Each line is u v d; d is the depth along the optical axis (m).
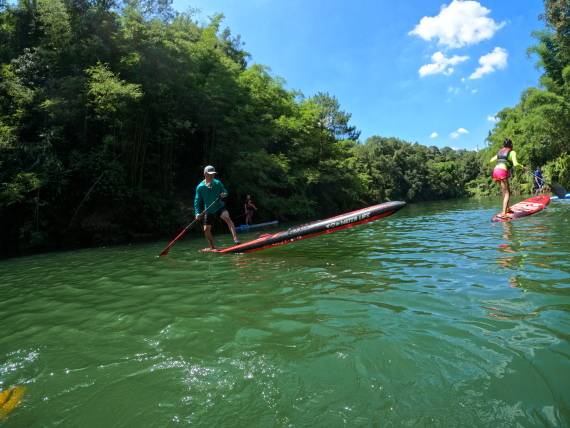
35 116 11.65
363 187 28.14
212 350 2.51
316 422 1.67
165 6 14.88
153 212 12.88
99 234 11.36
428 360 2.17
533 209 9.75
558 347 2.22
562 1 19.28
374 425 1.63
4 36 12.91
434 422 1.63
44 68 12.22
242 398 1.90
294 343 2.54
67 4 12.43
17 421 1.83
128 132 12.81
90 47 11.99
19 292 4.71
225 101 16.41
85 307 3.79
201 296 3.90
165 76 13.18
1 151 10.26
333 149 23.91
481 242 6.14
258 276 4.66
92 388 2.10
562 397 1.75
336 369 2.14
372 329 2.69
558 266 4.08
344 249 6.44
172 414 1.80
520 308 2.90
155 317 3.30
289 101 22.41
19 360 2.55
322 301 3.45
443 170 58.78
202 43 16.70
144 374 2.23
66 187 11.15
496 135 34.00
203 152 17.14
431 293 3.46
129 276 5.23
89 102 11.59
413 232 8.47
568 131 22.11
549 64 21.70
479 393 1.82
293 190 20.02
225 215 7.32
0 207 10.07
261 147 17.59
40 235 10.38
